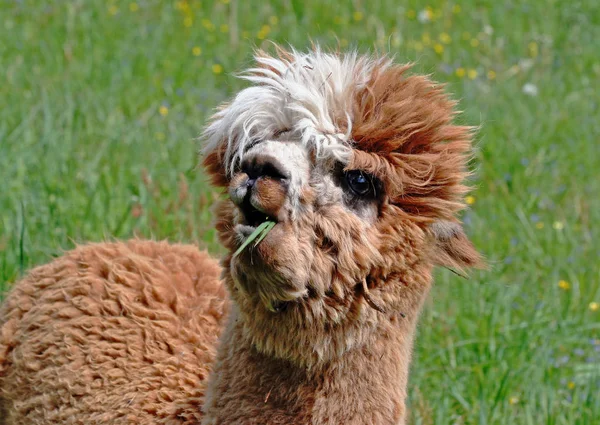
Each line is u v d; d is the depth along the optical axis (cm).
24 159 1342
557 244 1470
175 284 918
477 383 1116
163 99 1719
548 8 2491
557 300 1291
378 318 713
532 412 1073
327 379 714
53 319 900
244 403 728
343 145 690
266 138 703
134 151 1451
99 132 1498
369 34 2128
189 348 854
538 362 1142
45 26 2005
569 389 1136
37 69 1756
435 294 1214
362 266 694
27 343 903
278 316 704
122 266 923
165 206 1278
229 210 733
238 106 715
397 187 704
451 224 749
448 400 1081
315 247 683
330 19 2202
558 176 1688
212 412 744
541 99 1964
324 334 705
